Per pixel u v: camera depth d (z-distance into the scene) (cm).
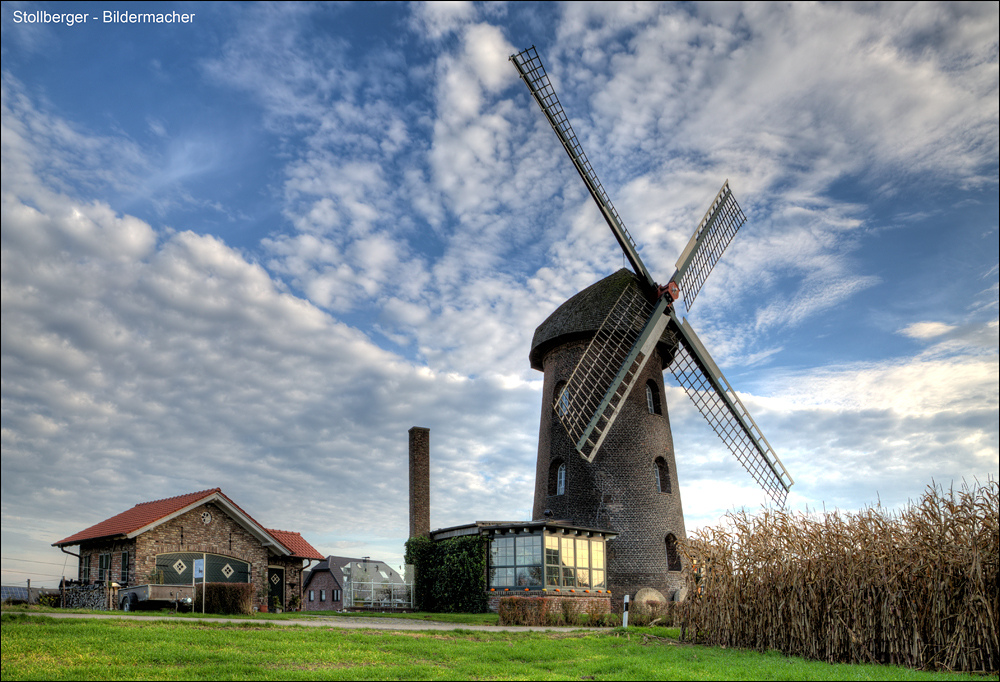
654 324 3091
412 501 3847
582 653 1477
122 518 3103
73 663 1172
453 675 1173
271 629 1700
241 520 3053
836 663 1362
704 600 1670
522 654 1428
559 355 3272
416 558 3328
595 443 2936
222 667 1175
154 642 1390
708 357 3262
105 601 2720
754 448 3259
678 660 1357
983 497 1345
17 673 1077
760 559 1566
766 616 1544
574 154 2998
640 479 3095
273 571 3359
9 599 2506
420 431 3978
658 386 3331
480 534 3017
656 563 3002
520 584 2842
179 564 2848
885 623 1346
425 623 2236
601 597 2766
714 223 3556
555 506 3186
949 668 1278
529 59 2942
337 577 5409
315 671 1170
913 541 1381
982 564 1303
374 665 1257
